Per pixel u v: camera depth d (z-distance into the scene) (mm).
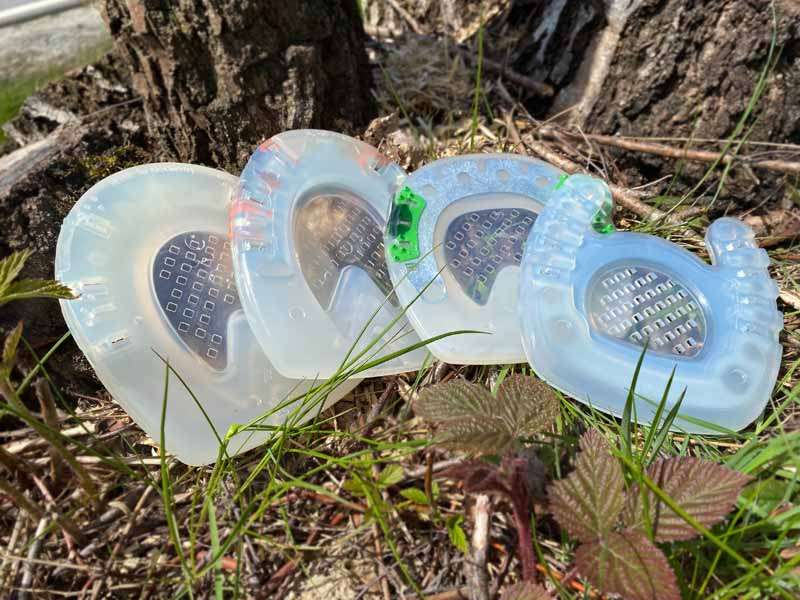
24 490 294
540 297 309
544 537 264
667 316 314
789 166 396
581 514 230
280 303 307
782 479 276
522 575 247
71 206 365
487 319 323
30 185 356
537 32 477
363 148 366
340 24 420
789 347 338
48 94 431
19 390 265
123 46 375
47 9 631
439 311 321
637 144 422
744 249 327
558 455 279
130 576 268
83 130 396
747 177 413
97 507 287
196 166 351
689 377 302
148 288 316
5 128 437
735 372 303
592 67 442
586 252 324
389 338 324
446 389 268
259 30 374
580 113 451
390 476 271
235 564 267
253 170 329
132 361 298
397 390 333
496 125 472
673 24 401
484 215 350
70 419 332
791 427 301
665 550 244
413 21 563
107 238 316
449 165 356
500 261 338
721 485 236
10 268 242
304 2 385
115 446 320
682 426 296
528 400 267
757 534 258
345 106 439
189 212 339
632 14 410
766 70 393
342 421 325
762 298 316
